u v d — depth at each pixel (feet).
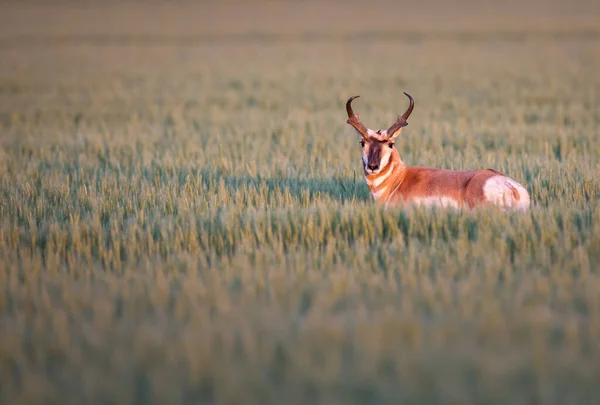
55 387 66.49
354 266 95.40
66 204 135.64
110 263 102.17
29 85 437.99
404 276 90.12
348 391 64.75
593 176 150.30
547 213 115.03
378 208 116.06
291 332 75.72
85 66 561.02
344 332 74.95
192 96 386.11
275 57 634.02
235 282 91.45
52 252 103.71
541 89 392.27
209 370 67.87
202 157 191.31
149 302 85.20
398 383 65.72
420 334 73.41
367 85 436.35
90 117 303.27
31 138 237.04
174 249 104.73
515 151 198.70
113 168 181.16
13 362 71.77
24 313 82.69
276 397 63.82
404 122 130.72
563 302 83.61
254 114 311.68
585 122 264.11
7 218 124.77
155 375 67.46
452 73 493.77
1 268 94.73
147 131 260.42
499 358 69.67
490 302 81.15
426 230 108.58
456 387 64.64
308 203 128.47
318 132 247.70
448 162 174.50
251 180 153.48
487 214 113.39
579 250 98.37
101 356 71.61
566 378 66.39
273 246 104.17
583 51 626.64
